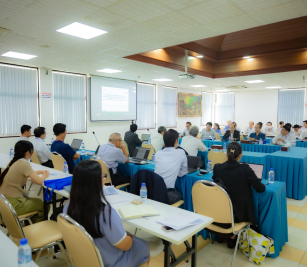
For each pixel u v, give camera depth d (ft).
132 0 8.11
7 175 7.41
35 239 5.67
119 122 26.58
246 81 27.45
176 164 8.50
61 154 11.57
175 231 4.59
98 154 10.89
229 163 7.34
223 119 40.57
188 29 10.93
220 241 8.40
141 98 28.99
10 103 18.25
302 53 19.30
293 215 10.92
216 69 24.80
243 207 6.96
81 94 22.90
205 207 6.88
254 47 20.92
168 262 4.87
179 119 34.81
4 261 3.46
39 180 7.41
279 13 9.40
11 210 4.99
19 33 11.19
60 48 13.79
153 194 7.31
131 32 11.20
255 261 7.14
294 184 13.08
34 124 19.69
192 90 36.63
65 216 4.03
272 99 35.70
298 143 22.22
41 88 19.79
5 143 18.07
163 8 8.79
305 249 8.00
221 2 8.44
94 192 4.06
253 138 21.39
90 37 11.86
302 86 31.83
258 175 8.31
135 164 11.32
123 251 4.51
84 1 8.09
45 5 8.33
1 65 17.65
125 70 20.85
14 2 8.07
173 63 19.88
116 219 4.11
